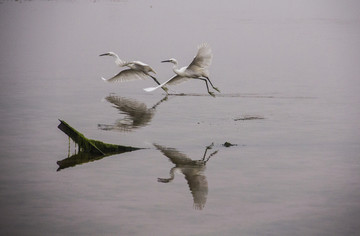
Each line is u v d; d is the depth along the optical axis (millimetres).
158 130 18047
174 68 20219
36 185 12789
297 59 36250
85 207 11539
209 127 18422
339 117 20016
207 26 54406
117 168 14039
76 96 24484
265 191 12367
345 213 11203
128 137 17109
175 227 10609
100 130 18062
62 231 10461
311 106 22125
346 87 26641
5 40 45938
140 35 47812
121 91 25906
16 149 15672
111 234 10352
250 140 16703
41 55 38125
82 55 38125
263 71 31562
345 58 36625
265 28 53594
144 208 11492
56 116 20250
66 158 14867
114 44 42875
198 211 11328
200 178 13266
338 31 51594
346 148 15789
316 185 12719
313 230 10477
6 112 20844
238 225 10680
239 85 27203
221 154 15219
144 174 13578
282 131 17828
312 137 17062
